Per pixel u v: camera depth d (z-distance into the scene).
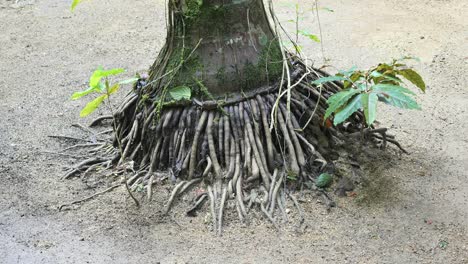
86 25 6.52
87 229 3.23
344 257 2.96
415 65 5.18
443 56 5.34
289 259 2.95
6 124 4.38
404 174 3.59
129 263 2.97
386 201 3.35
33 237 3.19
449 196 3.40
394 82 3.57
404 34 5.88
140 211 3.33
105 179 3.64
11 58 5.68
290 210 3.28
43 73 5.32
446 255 2.97
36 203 3.46
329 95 3.80
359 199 3.37
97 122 4.32
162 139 3.56
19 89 4.99
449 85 4.80
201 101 3.48
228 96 3.48
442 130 4.12
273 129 3.52
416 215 3.25
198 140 3.45
